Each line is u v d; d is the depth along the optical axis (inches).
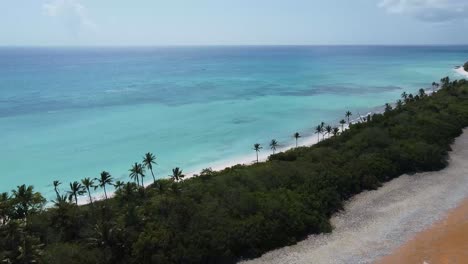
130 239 1769.2
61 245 1734.7
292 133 4820.4
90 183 2551.7
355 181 2539.4
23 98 7504.9
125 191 2295.8
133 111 6343.5
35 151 4220.0
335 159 2810.0
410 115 4143.7
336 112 6112.2
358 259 1822.1
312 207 2172.7
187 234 1825.8
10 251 1652.3
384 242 1959.9
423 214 2235.5
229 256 1813.5
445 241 1951.3
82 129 5162.4
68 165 3786.9
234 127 5167.3
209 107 6624.0
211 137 4702.3
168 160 3885.3
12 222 1764.3
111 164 3809.1
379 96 7623.0
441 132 3543.3
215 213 1964.8
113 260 1724.9
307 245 1946.4
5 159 3949.3
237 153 4057.6
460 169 2910.9
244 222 1939.0
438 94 5497.1
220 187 2241.6
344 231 2071.9
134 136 4803.2
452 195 2475.4
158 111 6323.8
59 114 6092.5
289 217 2032.5
